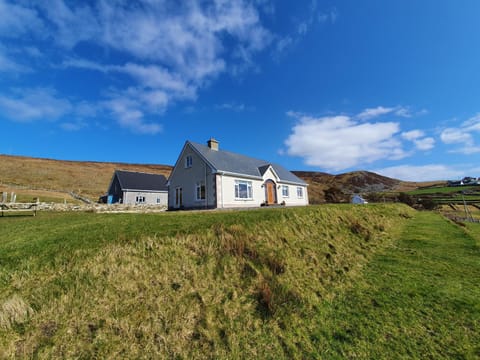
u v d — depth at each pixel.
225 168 19.75
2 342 3.40
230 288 5.58
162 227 7.82
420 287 6.30
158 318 4.30
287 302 5.43
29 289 4.41
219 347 3.98
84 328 3.86
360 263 8.45
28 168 60.47
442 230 15.00
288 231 9.34
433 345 4.09
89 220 9.68
